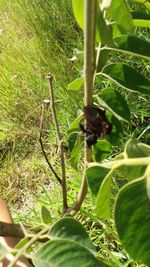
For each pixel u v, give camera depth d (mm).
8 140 960
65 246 172
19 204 822
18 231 208
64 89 868
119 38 209
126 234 150
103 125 207
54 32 1079
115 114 236
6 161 918
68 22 1095
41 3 1138
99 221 576
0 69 1091
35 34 1087
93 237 611
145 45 210
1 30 1138
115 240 575
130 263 536
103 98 236
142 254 152
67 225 186
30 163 875
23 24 1160
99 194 176
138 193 149
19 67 1048
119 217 149
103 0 173
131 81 226
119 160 170
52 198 752
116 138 260
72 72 937
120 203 148
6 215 397
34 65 1031
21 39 1139
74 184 673
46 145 890
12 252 180
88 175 187
